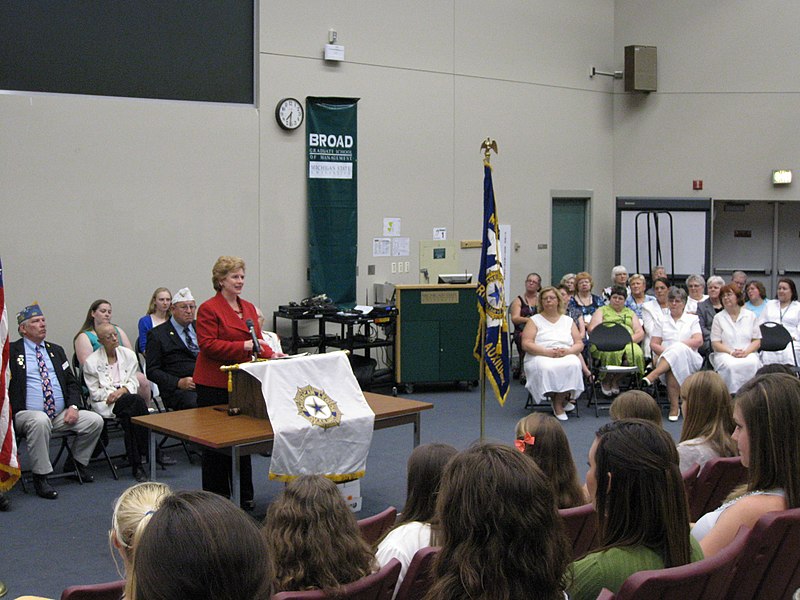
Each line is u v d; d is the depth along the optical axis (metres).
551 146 11.51
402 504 5.72
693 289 9.88
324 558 2.37
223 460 5.32
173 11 8.72
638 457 2.15
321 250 9.66
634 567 2.15
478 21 10.82
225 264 5.27
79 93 8.29
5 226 7.89
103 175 8.35
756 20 11.81
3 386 5.43
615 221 11.70
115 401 6.41
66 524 5.36
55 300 8.13
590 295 10.05
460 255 10.80
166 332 7.11
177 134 8.74
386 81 10.16
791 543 2.59
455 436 7.74
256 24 9.18
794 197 11.99
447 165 10.66
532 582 1.63
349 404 4.98
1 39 7.93
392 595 2.52
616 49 12.02
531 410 8.89
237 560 1.16
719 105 11.94
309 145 9.56
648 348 9.18
